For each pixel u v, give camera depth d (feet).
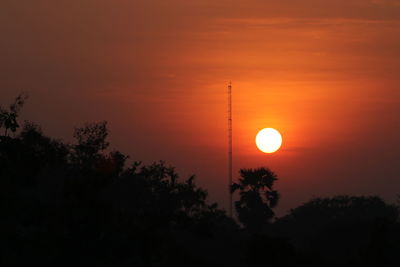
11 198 317.01
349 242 497.46
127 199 391.45
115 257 289.53
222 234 491.72
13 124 315.99
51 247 287.07
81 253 284.82
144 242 299.58
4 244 281.54
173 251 374.43
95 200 289.94
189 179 402.52
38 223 314.35
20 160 315.78
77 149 343.05
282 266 367.66
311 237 569.23
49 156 338.95
